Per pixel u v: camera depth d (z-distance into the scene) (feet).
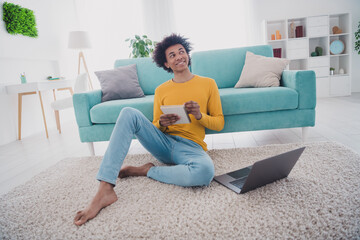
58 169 5.60
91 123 6.42
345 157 4.73
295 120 6.07
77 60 16.03
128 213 3.48
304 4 15.33
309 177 4.07
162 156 4.63
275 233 2.85
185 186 4.10
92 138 6.43
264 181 3.83
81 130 6.43
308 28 14.34
